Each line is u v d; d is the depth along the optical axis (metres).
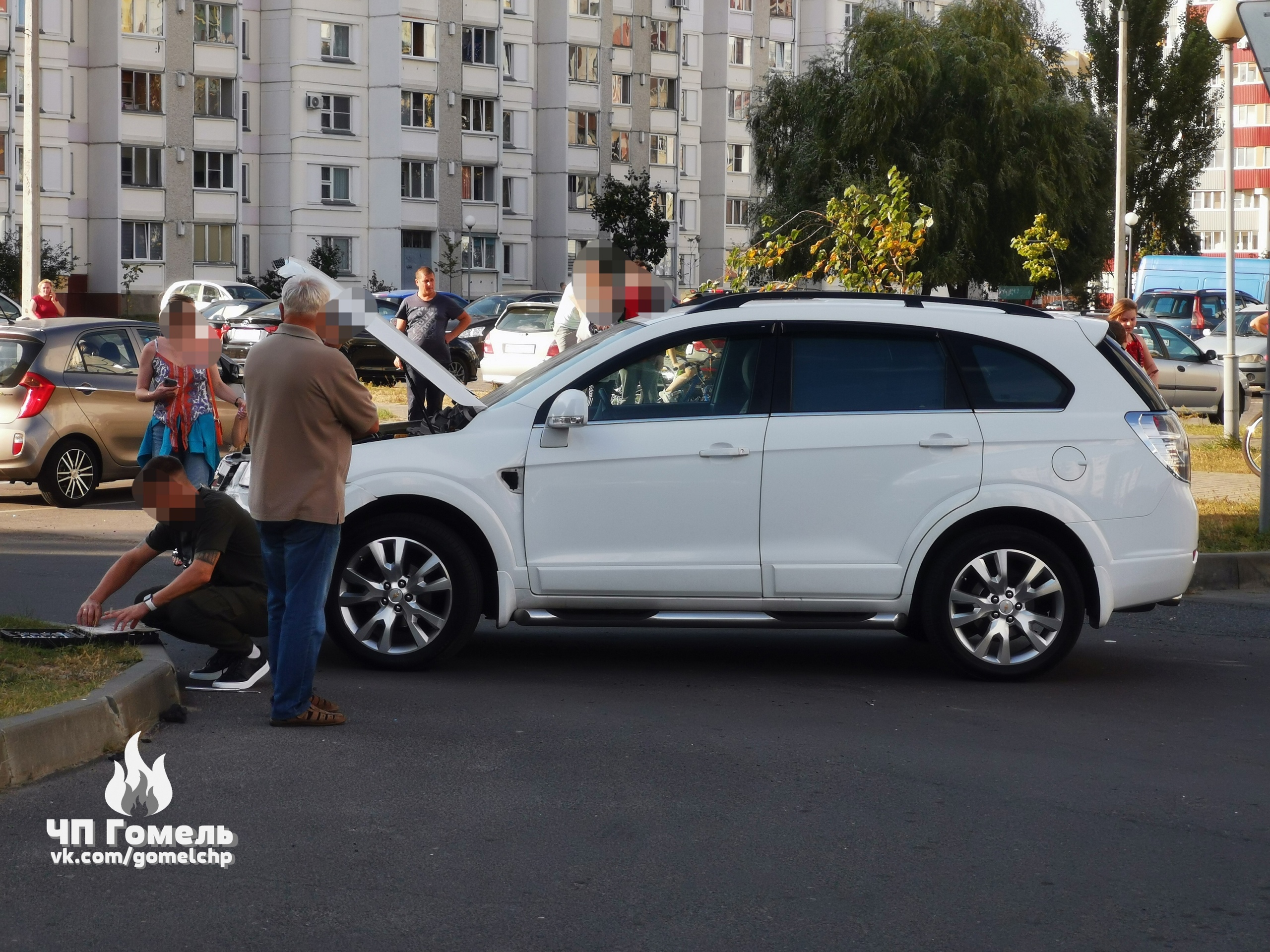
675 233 88.19
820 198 42.56
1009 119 41.47
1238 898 4.93
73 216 65.62
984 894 4.91
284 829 5.38
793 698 7.68
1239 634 9.72
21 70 63.75
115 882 4.80
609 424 7.92
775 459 7.88
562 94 80.94
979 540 7.99
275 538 6.69
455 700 7.40
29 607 9.47
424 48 74.06
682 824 5.56
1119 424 8.09
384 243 73.44
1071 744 6.89
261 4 71.12
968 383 8.06
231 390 10.87
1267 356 12.62
